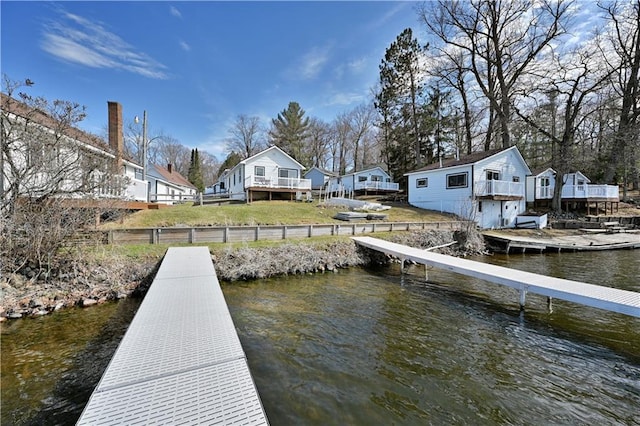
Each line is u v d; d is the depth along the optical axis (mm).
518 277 7238
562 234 18047
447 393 3752
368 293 8070
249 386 2570
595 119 26672
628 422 3270
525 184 22969
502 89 23453
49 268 7238
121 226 11125
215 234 10914
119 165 11008
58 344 4988
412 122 32406
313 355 4672
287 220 15430
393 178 35000
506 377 4133
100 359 4508
